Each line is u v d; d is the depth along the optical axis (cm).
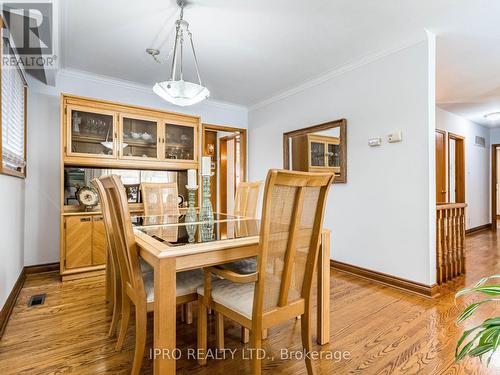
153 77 358
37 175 316
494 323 74
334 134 337
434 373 148
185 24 233
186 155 389
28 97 311
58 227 328
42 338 179
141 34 256
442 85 383
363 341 179
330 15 228
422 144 255
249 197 276
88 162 312
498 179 752
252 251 150
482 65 323
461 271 309
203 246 136
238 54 296
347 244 322
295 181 120
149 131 360
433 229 253
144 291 141
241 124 494
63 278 288
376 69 294
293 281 136
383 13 226
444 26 245
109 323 200
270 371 150
